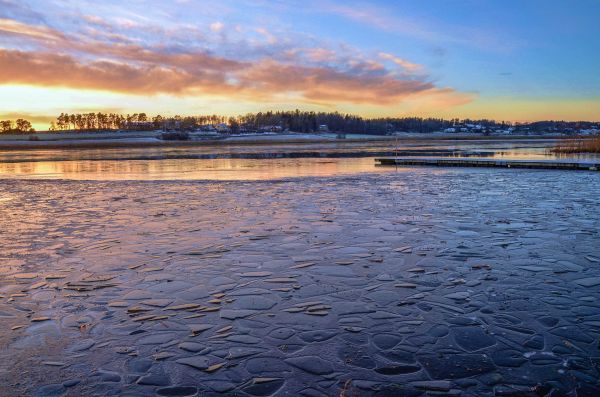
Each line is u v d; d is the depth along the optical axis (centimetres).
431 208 1183
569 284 570
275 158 4038
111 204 1323
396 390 340
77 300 532
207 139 11844
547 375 359
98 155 4838
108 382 355
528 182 1877
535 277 598
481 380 353
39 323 468
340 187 1720
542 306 501
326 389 343
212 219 1044
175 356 397
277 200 1363
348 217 1056
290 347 412
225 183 1892
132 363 385
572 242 789
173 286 580
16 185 1931
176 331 448
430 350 403
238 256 719
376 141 10344
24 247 790
